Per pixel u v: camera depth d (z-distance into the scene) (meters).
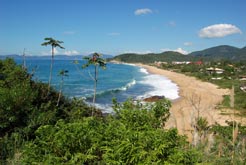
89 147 4.80
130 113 5.57
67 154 4.61
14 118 10.09
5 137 8.79
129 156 4.35
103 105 35.66
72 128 4.86
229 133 12.47
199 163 4.59
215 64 135.00
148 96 47.56
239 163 5.77
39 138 5.03
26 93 11.16
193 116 8.57
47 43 18.20
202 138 7.11
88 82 66.50
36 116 10.65
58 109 13.73
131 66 179.25
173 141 4.76
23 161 4.66
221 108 30.83
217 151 6.42
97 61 15.82
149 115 5.84
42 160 4.57
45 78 67.56
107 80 76.06
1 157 7.56
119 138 4.80
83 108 15.86
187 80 82.94
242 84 53.56
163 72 120.56
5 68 15.91
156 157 4.30
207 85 69.75
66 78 71.12
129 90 56.00
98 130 5.08
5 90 10.86
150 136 4.61
